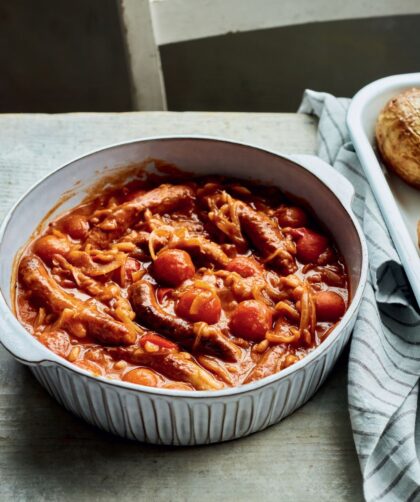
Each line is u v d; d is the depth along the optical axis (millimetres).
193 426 587
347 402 652
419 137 778
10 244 660
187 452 621
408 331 696
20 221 677
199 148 738
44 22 1111
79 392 583
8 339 561
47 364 557
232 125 875
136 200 720
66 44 1140
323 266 693
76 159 710
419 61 1179
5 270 639
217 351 618
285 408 615
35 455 618
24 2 1086
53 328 634
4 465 612
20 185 804
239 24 1033
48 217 714
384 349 672
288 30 1138
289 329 641
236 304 647
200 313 628
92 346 626
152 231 699
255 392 554
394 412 625
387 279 714
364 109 834
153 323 627
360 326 666
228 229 702
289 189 732
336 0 1011
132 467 613
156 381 602
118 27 1114
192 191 744
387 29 1138
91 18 1105
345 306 657
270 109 1248
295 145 857
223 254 685
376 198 745
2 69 1178
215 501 596
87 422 633
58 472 610
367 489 591
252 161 734
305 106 893
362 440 609
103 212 722
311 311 640
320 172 719
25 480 605
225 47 1156
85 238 710
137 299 639
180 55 1166
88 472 610
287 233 706
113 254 684
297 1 1012
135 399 561
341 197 686
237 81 1206
